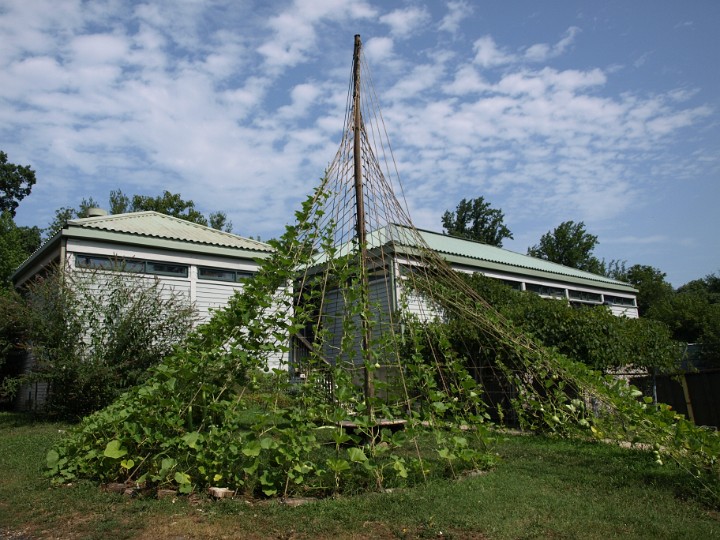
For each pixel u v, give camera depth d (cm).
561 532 358
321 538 354
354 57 711
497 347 908
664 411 577
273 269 561
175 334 1031
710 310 2617
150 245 1255
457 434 568
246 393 588
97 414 586
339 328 714
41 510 431
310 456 562
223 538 356
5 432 884
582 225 4550
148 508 418
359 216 643
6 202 3481
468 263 1557
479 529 364
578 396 823
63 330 952
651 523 380
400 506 410
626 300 2273
